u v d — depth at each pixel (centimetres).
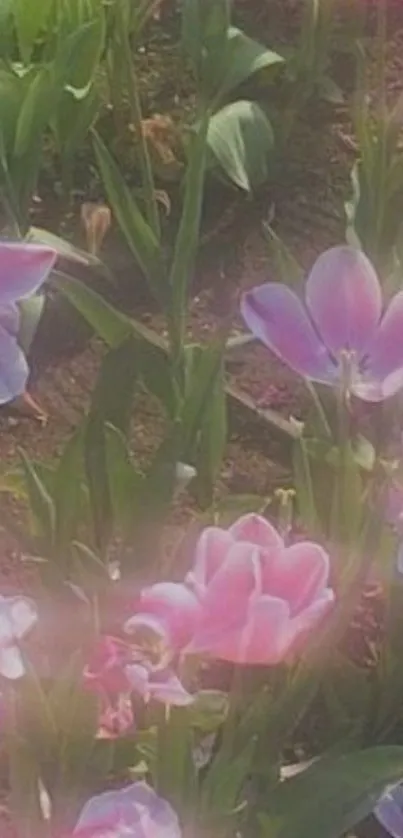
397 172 91
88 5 112
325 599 53
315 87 126
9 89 104
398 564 65
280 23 132
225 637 53
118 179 82
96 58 111
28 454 100
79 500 75
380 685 83
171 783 66
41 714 66
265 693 70
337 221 117
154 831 57
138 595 69
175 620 53
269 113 123
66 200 118
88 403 104
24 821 69
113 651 64
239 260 114
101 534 76
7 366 53
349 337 56
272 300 56
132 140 121
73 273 112
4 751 82
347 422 70
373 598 92
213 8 112
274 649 53
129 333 80
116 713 66
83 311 82
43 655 69
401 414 80
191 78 126
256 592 51
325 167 121
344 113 125
